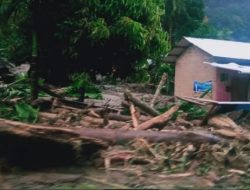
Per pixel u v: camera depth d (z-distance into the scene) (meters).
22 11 12.73
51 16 13.14
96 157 7.77
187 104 13.28
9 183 6.51
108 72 14.52
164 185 6.70
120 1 12.92
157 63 28.06
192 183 6.95
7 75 15.36
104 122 10.12
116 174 7.28
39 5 12.62
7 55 14.98
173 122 11.74
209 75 23.86
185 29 41.34
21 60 14.35
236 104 11.53
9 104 11.62
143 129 9.62
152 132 8.70
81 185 6.50
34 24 12.61
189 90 25.39
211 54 23.00
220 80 23.34
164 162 7.82
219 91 23.30
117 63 14.13
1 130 7.04
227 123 11.20
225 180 7.32
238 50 24.98
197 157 8.28
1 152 7.20
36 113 10.48
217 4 89.88
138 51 13.86
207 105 12.73
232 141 9.70
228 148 8.66
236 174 7.70
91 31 12.70
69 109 11.73
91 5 12.81
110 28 12.94
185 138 8.70
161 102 14.29
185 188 6.57
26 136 7.15
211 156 8.22
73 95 16.34
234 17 83.62
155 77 30.72
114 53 13.72
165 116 9.74
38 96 13.44
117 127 9.98
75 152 7.49
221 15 82.88
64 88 15.76
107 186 6.50
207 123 11.73
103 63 14.08
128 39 13.18
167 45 14.70
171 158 8.05
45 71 14.32
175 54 26.30
